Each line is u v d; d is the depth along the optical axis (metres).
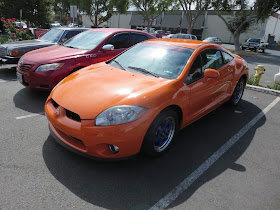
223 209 2.26
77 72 3.52
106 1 35.88
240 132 3.95
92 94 2.71
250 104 5.46
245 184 2.64
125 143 2.49
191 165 2.92
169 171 2.76
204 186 2.55
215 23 41.19
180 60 3.41
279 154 3.35
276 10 21.38
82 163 2.77
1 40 9.84
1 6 17.19
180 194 2.41
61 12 50.16
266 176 2.82
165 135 3.03
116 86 2.85
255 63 14.84
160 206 2.23
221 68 4.08
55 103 2.90
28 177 2.46
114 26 53.19
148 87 2.83
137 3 30.23
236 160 3.11
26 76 4.55
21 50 6.27
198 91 3.37
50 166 2.67
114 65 3.69
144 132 2.57
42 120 3.83
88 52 5.09
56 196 2.24
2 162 2.66
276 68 13.05
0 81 5.85
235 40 24.38
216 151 3.29
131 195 2.34
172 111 2.91
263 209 2.30
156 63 3.46
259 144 3.60
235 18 23.94
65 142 2.72
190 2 25.95
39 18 18.28
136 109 2.53
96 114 2.46
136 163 2.86
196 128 3.98
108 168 2.72
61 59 4.66
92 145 2.47
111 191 2.37
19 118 3.82
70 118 2.62
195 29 42.81
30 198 2.19
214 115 4.63
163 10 29.83
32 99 4.72
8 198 2.16
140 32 6.31
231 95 4.68
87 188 2.38
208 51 3.84
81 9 36.88
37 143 3.12
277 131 4.10
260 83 8.14
